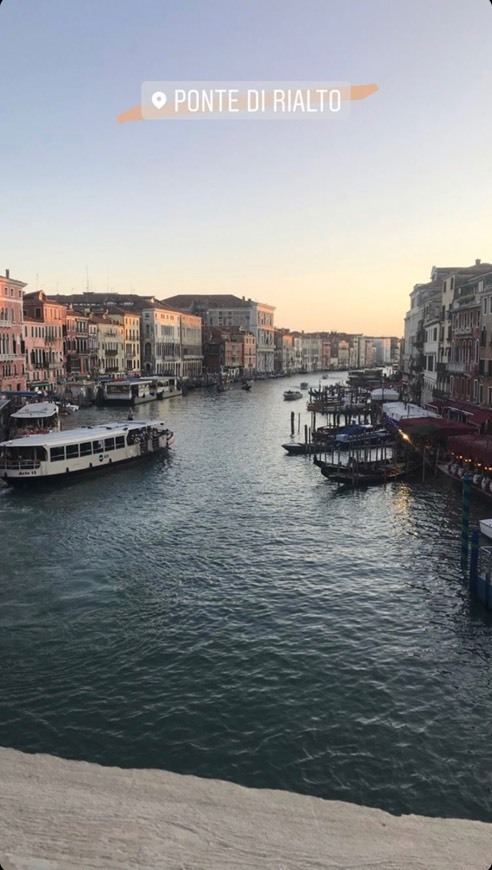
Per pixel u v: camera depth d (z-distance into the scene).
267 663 15.56
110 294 124.38
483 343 44.78
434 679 14.93
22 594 19.59
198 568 21.98
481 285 45.44
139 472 39.31
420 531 26.12
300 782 11.46
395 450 38.50
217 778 11.53
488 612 18.45
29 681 14.68
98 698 14.03
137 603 18.98
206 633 17.11
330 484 35.38
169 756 12.12
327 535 25.80
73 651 16.06
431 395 65.38
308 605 18.94
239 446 50.06
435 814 10.77
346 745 12.48
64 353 89.94
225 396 103.00
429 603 19.08
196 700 13.95
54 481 36.22
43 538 25.44
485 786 11.43
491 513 28.45
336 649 16.28
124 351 109.00
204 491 34.12
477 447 30.08
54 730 12.88
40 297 84.81
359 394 88.56
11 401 59.94
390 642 16.70
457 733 12.91
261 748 12.36
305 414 75.31
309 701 13.96
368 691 14.38
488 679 14.97
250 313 164.00
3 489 34.75
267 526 27.20
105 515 29.11
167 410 78.81
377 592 19.88
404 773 11.73
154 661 15.62
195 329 137.62
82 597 19.39
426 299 80.00
